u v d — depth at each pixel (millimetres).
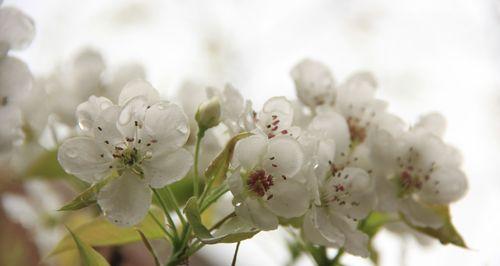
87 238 403
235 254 368
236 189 368
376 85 439
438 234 415
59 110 448
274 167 373
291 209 371
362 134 419
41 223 483
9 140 409
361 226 427
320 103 425
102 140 372
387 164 410
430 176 414
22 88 408
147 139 374
